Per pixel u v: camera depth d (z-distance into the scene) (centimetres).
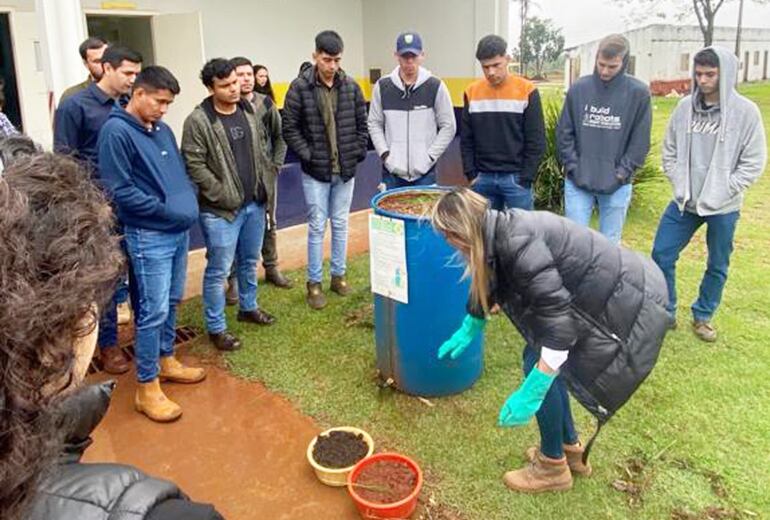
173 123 822
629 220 625
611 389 226
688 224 374
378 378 342
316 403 323
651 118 389
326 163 421
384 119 448
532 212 223
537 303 211
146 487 65
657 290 226
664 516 239
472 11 838
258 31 890
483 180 445
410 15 918
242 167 368
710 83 343
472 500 250
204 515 64
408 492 245
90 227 54
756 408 307
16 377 46
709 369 344
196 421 312
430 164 446
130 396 336
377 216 304
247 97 416
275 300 452
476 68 852
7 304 45
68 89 370
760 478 257
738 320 402
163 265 305
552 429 244
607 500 248
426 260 294
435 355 312
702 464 267
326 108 415
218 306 376
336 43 403
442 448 283
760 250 531
